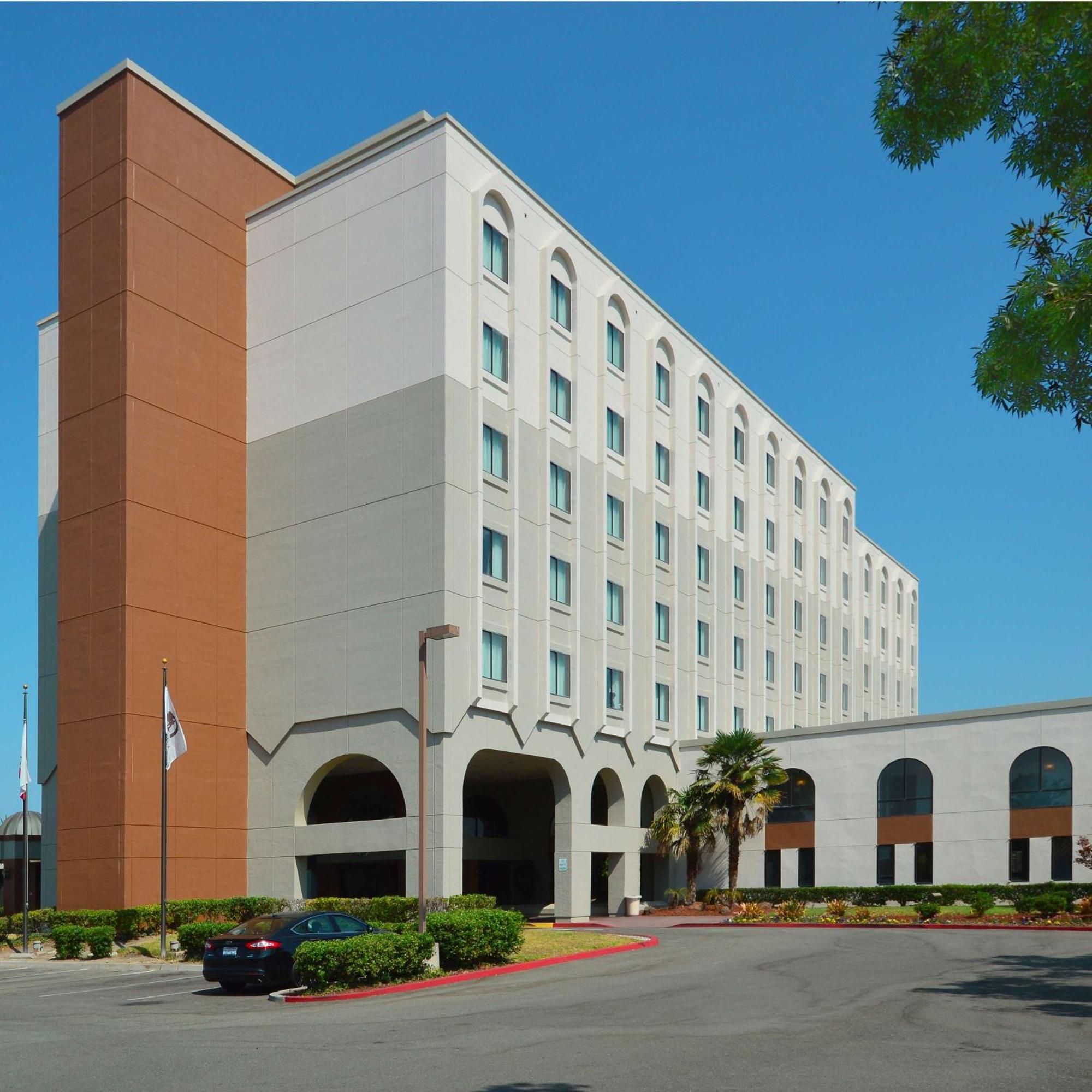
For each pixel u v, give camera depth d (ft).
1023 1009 63.21
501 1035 57.82
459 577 139.74
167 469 147.64
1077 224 45.39
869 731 173.37
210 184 158.61
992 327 45.47
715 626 198.18
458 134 147.23
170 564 146.51
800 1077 44.45
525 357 155.33
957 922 134.10
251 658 153.79
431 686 136.15
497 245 153.28
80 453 148.05
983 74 42.04
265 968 83.15
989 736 162.81
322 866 157.38
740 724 205.05
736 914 154.92
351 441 148.56
